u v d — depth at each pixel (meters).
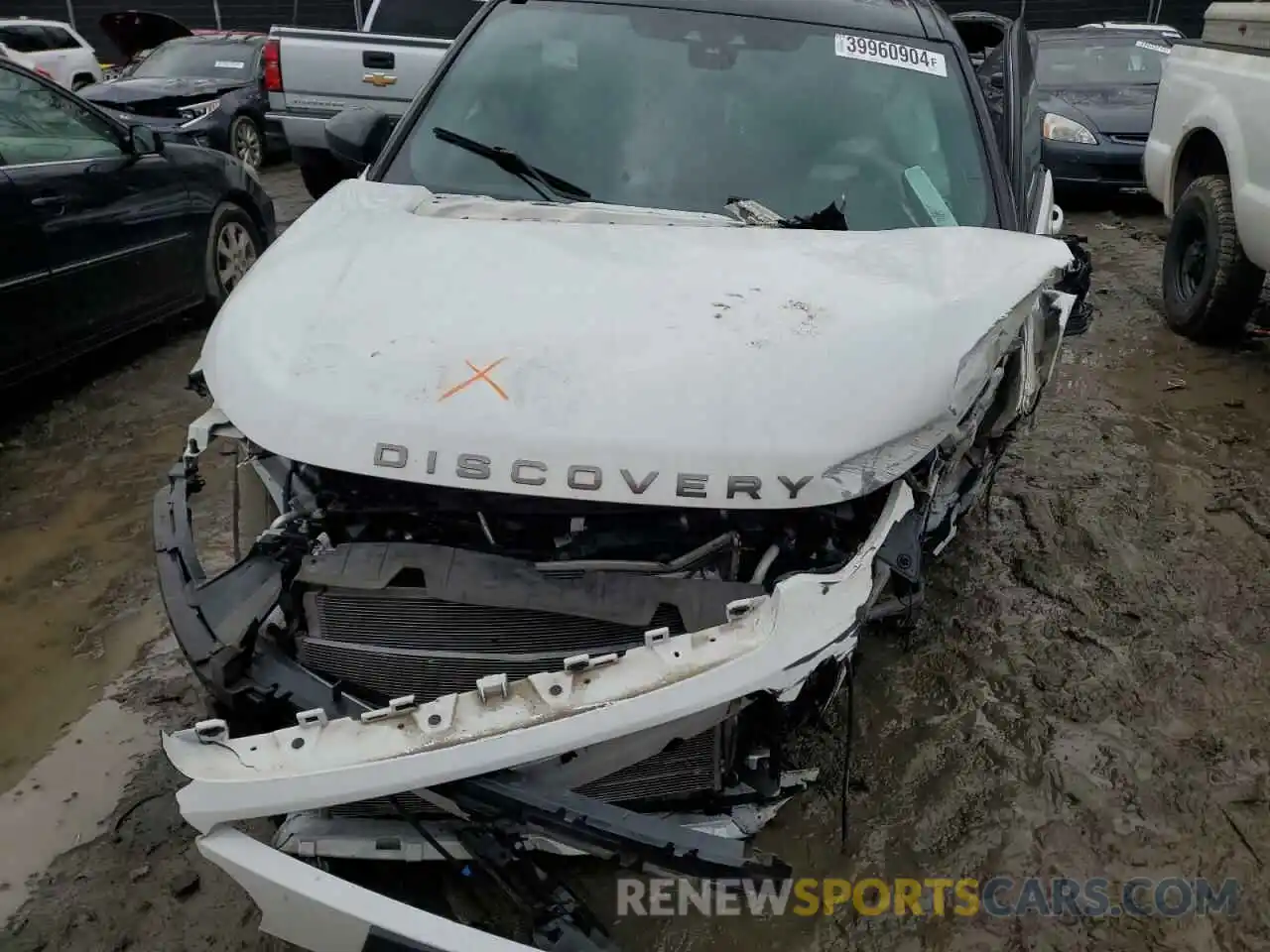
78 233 4.72
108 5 22.80
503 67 3.27
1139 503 4.21
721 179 2.98
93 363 5.52
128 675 3.14
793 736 2.25
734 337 2.13
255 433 2.06
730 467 1.93
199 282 5.72
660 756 2.10
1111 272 7.53
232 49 12.01
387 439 1.97
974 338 2.19
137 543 3.83
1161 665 3.23
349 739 1.83
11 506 4.08
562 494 1.92
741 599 1.97
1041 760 2.83
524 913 2.01
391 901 1.83
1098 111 9.06
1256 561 3.80
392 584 2.08
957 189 3.03
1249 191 5.25
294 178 10.93
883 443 2.02
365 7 22.41
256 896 1.87
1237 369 5.68
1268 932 2.36
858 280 2.39
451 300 2.26
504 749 1.80
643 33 3.29
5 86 4.57
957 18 4.90
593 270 2.39
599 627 2.03
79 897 2.38
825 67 3.20
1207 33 5.93
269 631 2.09
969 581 3.66
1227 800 2.72
